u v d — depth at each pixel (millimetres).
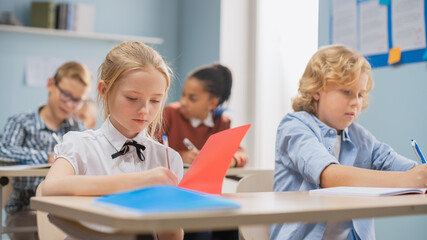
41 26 3689
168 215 599
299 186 1430
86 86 2859
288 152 1404
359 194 973
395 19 2062
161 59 1158
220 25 3578
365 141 1604
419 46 1947
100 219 638
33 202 841
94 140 1211
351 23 2311
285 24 3223
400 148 2031
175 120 2967
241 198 896
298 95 1653
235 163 2543
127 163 1218
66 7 3736
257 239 1326
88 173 1179
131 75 1077
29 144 2713
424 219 1864
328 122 1529
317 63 1542
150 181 881
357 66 1481
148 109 1089
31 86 3742
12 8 3730
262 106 3457
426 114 1906
